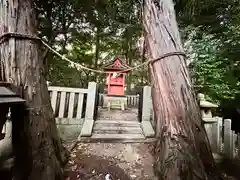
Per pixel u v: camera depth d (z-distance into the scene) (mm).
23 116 2125
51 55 7430
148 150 3557
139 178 2619
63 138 3967
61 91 4309
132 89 14641
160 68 2707
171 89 2572
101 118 5398
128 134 4277
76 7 7141
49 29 7000
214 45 5320
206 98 5109
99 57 13117
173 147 2344
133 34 9969
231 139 3275
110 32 10680
